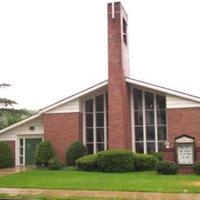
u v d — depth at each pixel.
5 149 29.98
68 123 29.33
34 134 31.00
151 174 22.61
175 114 27.53
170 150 23.78
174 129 27.44
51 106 29.73
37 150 28.81
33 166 29.67
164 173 22.48
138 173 23.44
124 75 28.67
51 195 15.73
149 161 25.11
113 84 28.08
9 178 21.17
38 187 17.70
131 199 14.61
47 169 26.86
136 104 29.20
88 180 19.89
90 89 28.86
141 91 29.17
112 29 28.73
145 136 28.72
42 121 30.83
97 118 29.55
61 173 23.84
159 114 28.61
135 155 25.16
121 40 28.50
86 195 15.59
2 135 31.80
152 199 14.62
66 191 16.64
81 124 29.58
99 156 25.06
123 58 28.73
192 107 27.22
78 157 27.94
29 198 15.29
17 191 16.89
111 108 27.88
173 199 14.59
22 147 31.34
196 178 20.30
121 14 29.00
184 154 23.27
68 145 29.11
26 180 20.14
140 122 28.98
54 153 28.97
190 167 22.97
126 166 24.48
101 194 15.76
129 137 28.59
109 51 28.55
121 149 26.16
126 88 28.80
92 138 29.50
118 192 16.16
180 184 17.92
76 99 29.36
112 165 24.53
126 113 28.36
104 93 29.55
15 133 31.47
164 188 16.75
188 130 27.14
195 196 15.11
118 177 21.23
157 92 28.58
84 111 29.89
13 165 30.91
